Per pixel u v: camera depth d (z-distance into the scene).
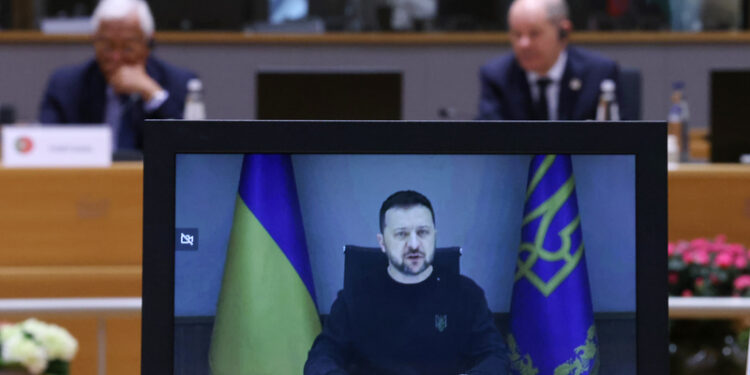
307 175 1.90
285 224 1.90
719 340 4.72
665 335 1.89
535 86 7.41
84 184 5.75
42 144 5.81
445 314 1.92
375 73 6.16
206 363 1.87
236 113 10.06
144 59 7.36
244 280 1.89
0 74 10.05
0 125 7.59
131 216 5.77
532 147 1.88
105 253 5.78
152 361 1.85
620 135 1.87
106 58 7.26
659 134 1.87
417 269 1.92
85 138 5.84
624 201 1.90
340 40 10.07
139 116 7.30
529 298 1.92
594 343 1.90
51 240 5.76
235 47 10.04
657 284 1.88
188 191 1.86
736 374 4.69
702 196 6.20
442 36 10.12
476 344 1.92
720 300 3.33
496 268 1.92
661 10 10.98
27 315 3.41
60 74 7.56
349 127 1.86
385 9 10.82
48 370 3.45
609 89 7.31
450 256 1.93
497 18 11.10
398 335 1.92
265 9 11.19
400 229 1.92
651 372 1.89
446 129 1.87
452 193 1.92
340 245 1.91
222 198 1.87
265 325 1.89
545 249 1.92
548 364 1.92
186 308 1.86
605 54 10.24
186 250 1.87
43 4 11.59
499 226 1.92
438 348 1.92
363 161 1.90
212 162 1.87
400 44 10.12
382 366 1.92
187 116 7.34
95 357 4.52
